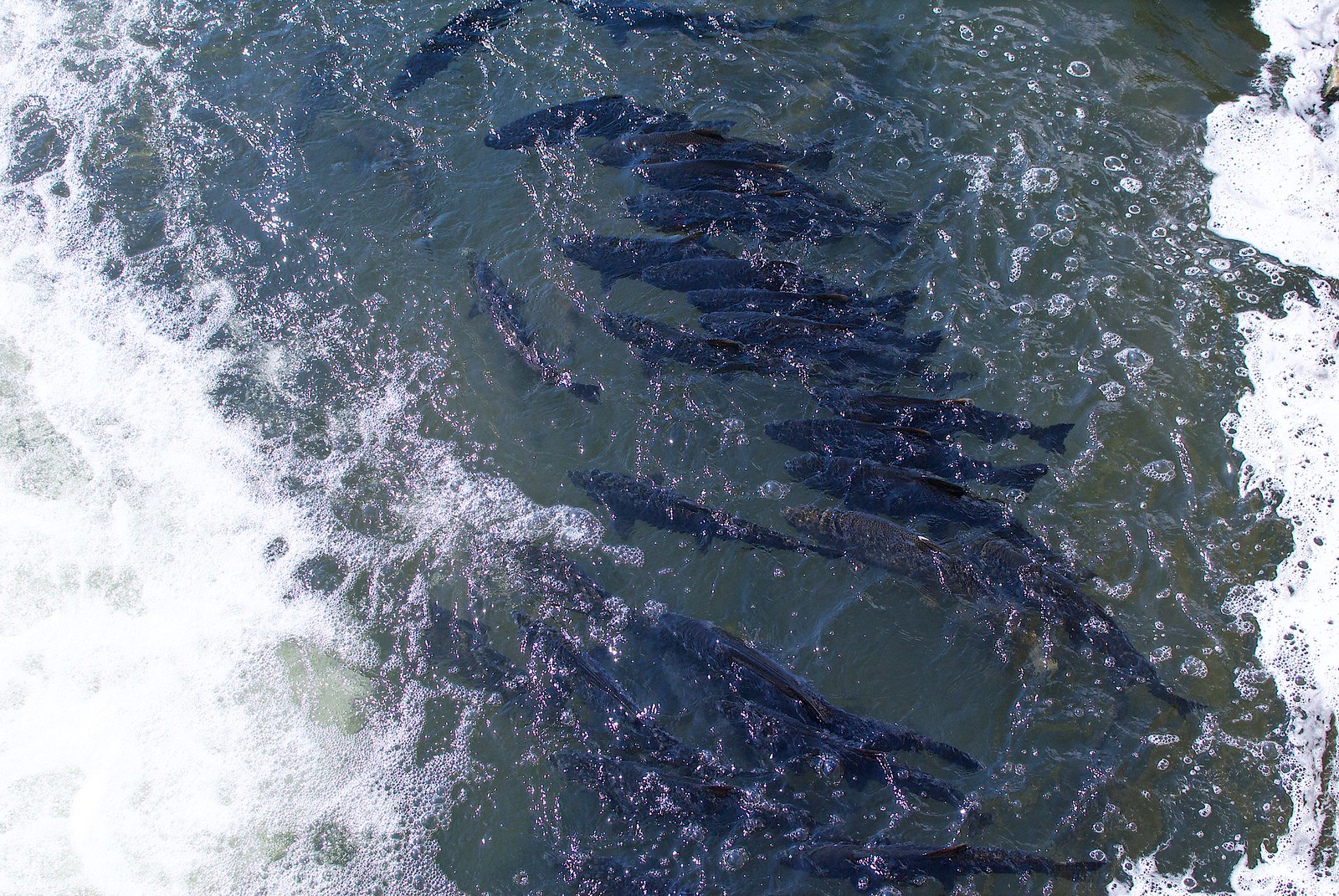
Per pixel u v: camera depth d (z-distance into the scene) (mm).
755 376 7156
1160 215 7867
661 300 7676
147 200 8688
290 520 6902
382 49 9633
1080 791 5324
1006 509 6281
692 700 5703
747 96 8922
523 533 6617
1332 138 8195
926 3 9484
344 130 9000
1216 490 6449
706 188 8156
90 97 9461
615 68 9250
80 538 6926
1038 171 8133
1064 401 6906
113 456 7305
